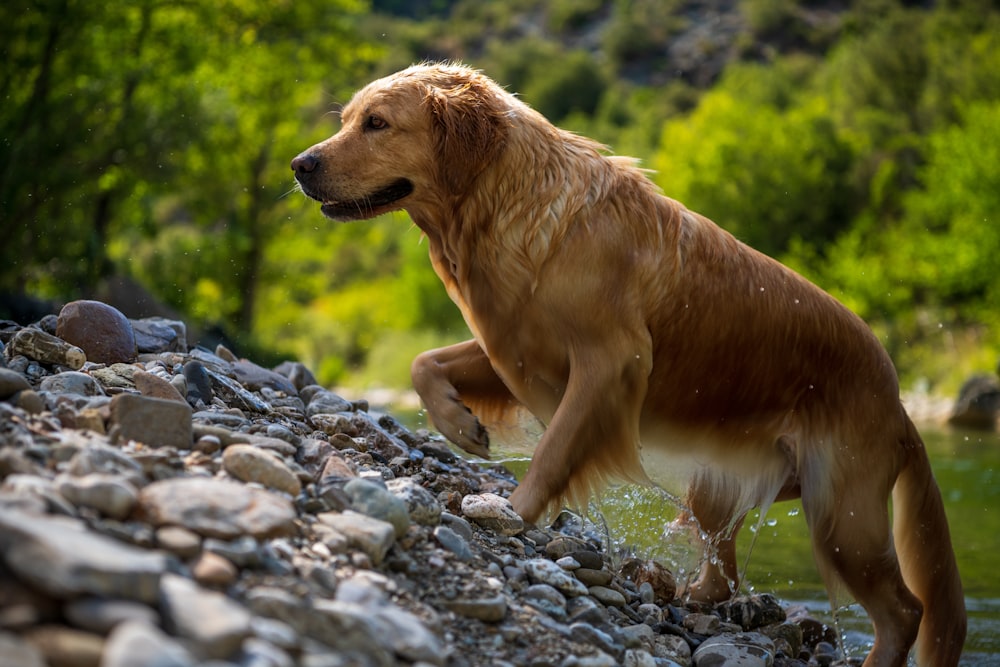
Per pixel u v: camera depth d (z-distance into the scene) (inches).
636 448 195.5
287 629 104.1
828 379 207.0
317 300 2365.9
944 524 215.3
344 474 149.0
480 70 207.2
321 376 1488.7
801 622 226.2
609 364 189.8
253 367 232.8
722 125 1855.3
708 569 222.5
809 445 206.1
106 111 850.8
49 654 86.4
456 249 201.2
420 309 1964.8
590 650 134.5
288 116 1253.7
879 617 202.2
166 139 892.0
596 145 206.2
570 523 233.6
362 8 1285.7
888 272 1365.7
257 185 1267.2
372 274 2598.4
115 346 200.5
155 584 95.4
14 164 697.0
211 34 1104.8
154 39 956.0
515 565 158.4
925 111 1886.1
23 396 141.1
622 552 224.1
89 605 91.0
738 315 201.5
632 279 193.3
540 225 191.6
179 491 120.2
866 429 205.6
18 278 710.5
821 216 1717.5
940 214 1359.5
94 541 96.9
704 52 3873.0
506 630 132.7
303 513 134.2
